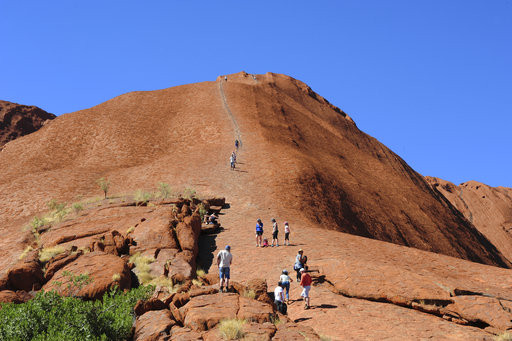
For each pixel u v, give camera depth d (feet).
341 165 203.41
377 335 29.30
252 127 201.87
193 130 198.90
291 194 121.29
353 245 68.39
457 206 465.47
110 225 63.46
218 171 136.15
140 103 246.27
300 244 65.87
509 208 454.81
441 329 31.40
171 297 30.71
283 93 355.36
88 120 207.92
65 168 156.04
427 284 39.78
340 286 40.98
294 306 37.35
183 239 55.67
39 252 51.39
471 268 57.52
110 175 138.62
